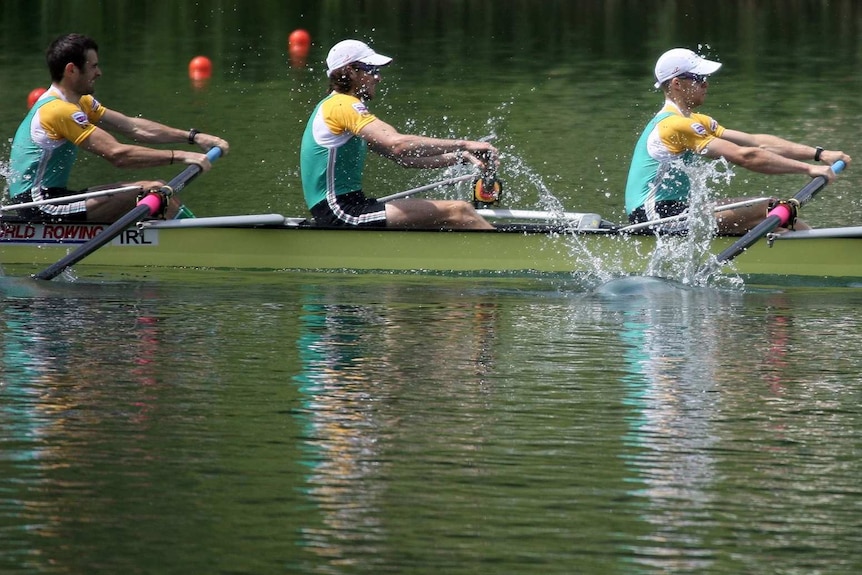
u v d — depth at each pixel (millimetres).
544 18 123625
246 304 32438
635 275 36406
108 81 80500
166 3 135250
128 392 24125
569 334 29266
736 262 36875
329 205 37625
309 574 16375
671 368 26172
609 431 22016
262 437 21547
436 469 20078
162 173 51781
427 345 28078
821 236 36375
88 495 18891
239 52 97625
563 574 16406
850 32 112000
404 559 16828
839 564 16766
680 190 37250
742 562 16812
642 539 17500
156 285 35000
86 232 37562
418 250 37406
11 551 16953
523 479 19688
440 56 94875
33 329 29234
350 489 19219
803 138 60562
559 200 47594
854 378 25469
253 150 57500
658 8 132250
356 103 36750
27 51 94625
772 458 20672
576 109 70000
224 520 18016
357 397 23984
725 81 80938
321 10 129875
